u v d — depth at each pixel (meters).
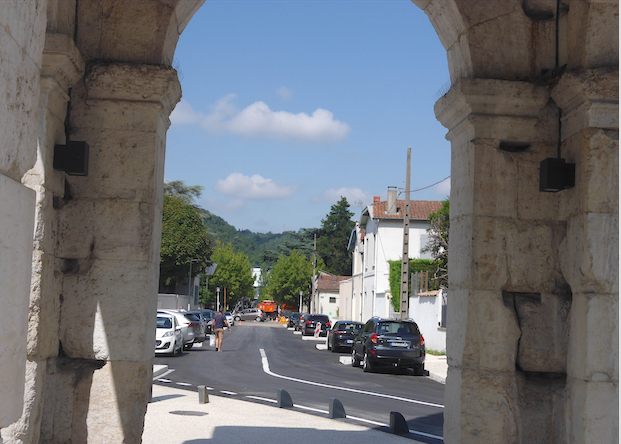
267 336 43.56
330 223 103.56
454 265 5.71
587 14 5.19
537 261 5.38
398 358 18.61
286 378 16.84
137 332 5.04
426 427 9.74
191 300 61.97
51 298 4.88
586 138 5.10
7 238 2.43
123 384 5.00
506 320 5.27
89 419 4.96
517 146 5.61
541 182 5.32
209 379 16.09
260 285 150.62
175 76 5.24
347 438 8.40
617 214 5.07
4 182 2.40
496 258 5.32
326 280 77.94
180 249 57.88
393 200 47.28
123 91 5.14
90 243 5.10
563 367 5.36
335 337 28.73
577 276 5.16
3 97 2.41
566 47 5.43
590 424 4.93
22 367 2.60
